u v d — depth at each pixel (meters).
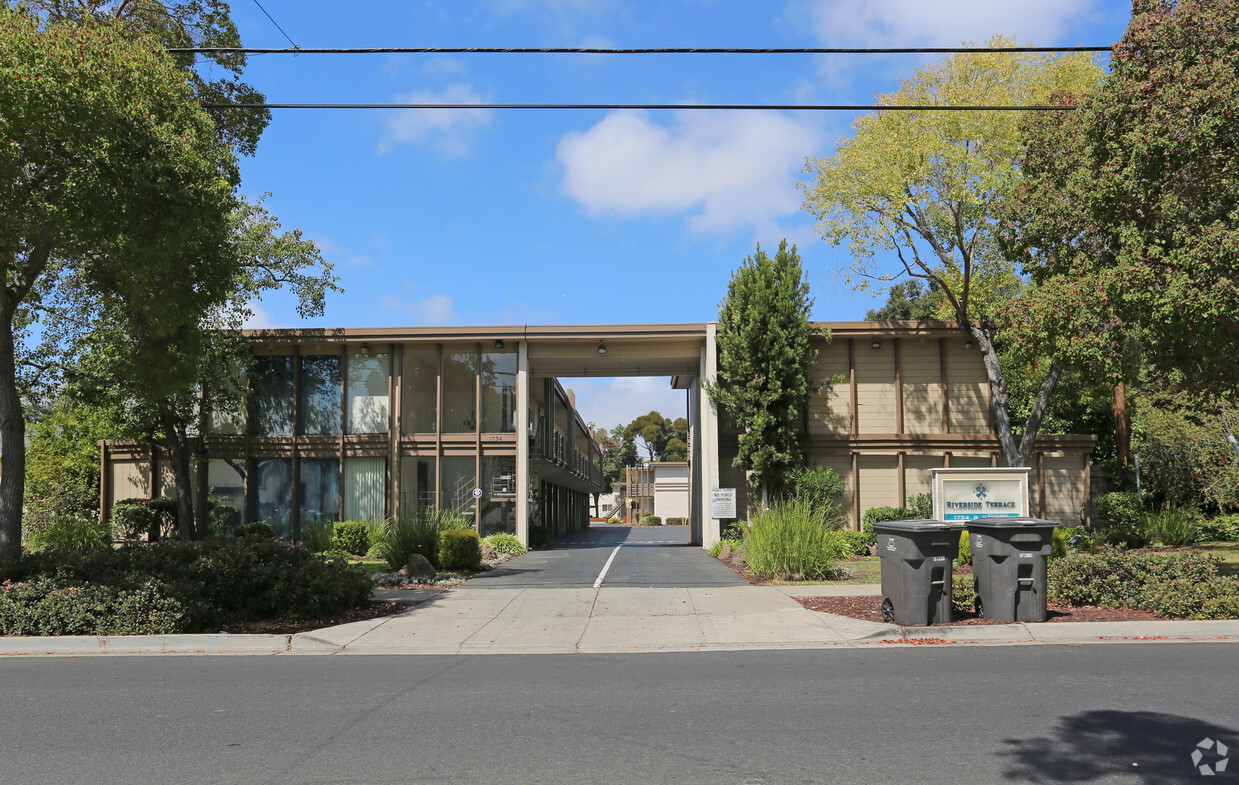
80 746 5.64
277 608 11.91
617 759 5.25
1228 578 11.81
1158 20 14.10
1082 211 16.56
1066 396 29.80
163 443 26.22
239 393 25.91
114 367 18.78
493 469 26.48
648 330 26.36
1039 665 8.32
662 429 116.94
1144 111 14.11
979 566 11.03
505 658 9.30
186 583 11.23
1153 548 22.58
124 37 15.32
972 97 23.11
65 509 27.80
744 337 24.06
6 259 12.78
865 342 26.48
